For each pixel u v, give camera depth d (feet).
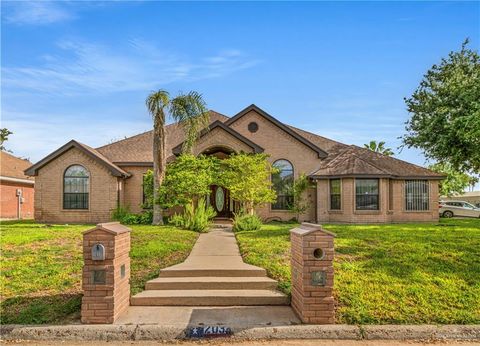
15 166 105.09
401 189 72.84
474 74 66.95
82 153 68.80
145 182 66.59
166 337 18.19
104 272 19.08
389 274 24.61
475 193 161.58
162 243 35.63
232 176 58.39
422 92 71.72
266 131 74.95
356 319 19.26
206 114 63.87
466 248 31.22
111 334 18.17
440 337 18.20
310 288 19.17
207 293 22.84
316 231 19.43
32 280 24.32
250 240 38.27
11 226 56.39
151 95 60.23
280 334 18.30
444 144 63.82
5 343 17.66
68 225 60.34
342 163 72.54
